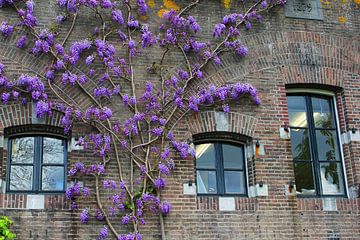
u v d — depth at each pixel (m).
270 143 11.33
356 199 11.38
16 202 9.84
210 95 11.15
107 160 10.38
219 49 11.70
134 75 11.09
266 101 11.61
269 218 10.82
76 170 10.13
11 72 10.51
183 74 11.22
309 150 11.80
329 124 12.16
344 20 12.78
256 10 12.25
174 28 11.55
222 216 10.64
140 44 11.34
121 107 10.80
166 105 10.99
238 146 11.48
